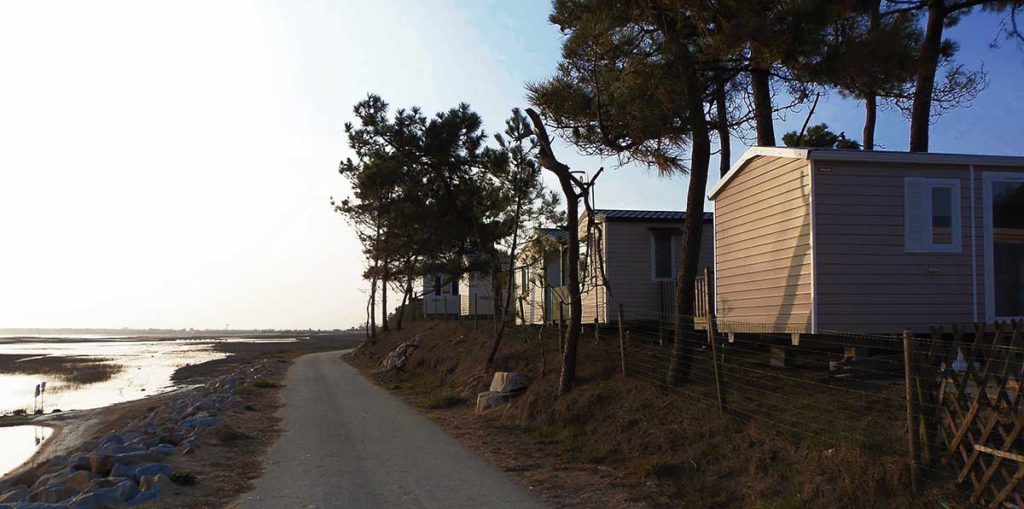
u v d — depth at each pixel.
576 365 13.10
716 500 7.11
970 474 5.83
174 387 30.42
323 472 8.98
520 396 13.23
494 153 19.89
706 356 11.56
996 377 5.80
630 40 10.23
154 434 11.88
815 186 11.26
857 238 11.27
